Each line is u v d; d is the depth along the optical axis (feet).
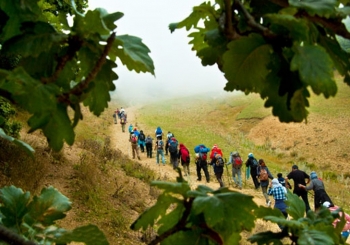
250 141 137.90
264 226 34.53
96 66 3.50
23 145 4.21
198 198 3.28
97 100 4.08
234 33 3.36
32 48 3.51
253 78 3.36
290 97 3.22
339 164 109.70
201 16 4.29
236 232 3.52
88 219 31.30
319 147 120.98
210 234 3.46
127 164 57.00
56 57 3.89
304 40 3.10
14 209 4.32
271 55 3.29
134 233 31.53
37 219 4.35
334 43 3.57
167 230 3.64
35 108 3.11
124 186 43.62
